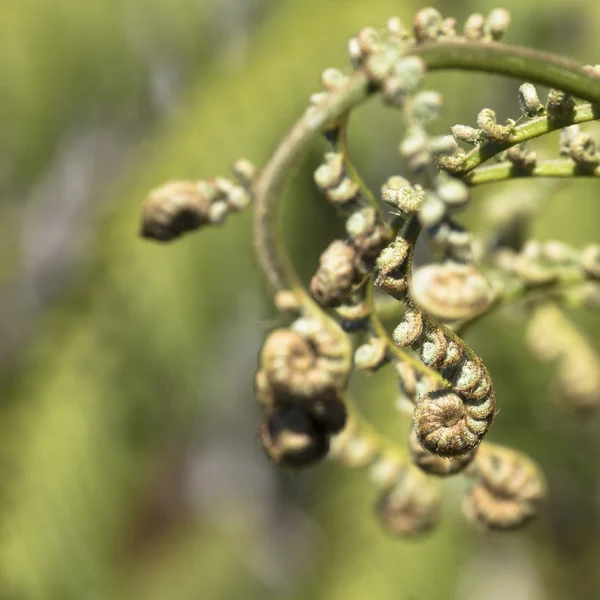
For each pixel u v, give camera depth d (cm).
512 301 32
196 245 59
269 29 64
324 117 25
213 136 60
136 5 65
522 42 57
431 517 30
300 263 59
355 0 62
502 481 28
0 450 60
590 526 69
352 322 26
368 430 30
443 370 23
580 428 61
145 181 61
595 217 56
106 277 60
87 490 60
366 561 59
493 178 26
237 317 60
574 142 26
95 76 66
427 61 24
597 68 24
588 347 36
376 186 58
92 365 60
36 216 77
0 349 79
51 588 59
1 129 66
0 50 65
